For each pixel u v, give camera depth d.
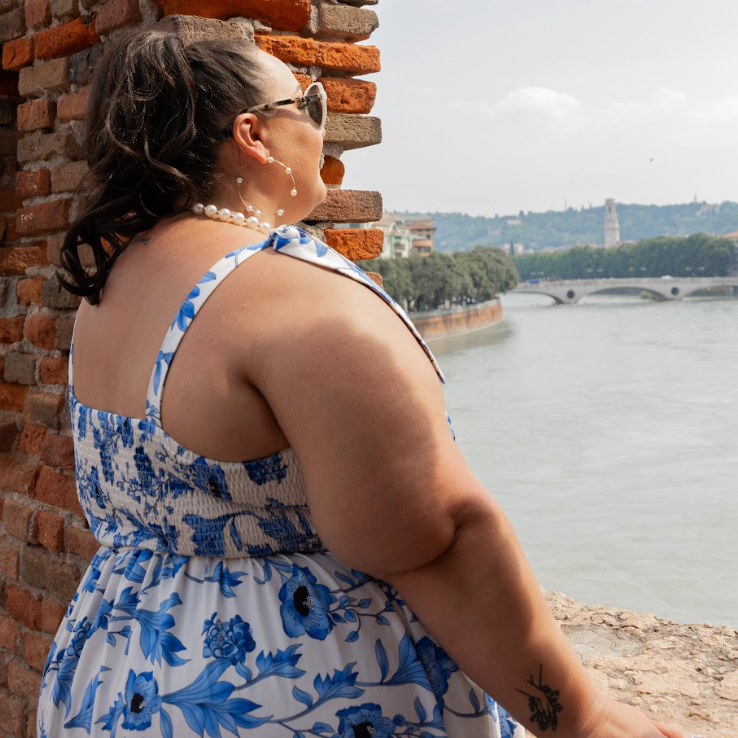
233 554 1.12
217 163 1.23
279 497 1.09
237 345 1.05
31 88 2.62
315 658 1.08
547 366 80.81
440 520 0.99
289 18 2.34
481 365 82.94
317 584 1.12
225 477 1.07
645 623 2.78
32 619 2.74
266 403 1.06
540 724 1.05
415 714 1.12
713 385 66.06
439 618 1.03
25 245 2.82
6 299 2.88
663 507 35.78
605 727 1.08
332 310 1.02
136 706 1.09
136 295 1.18
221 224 1.20
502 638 1.02
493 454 46.53
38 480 2.70
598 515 35.09
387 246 135.12
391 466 0.98
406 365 1.01
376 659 1.11
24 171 2.71
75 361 1.31
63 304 2.56
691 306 151.88
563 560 30.44
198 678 1.07
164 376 1.09
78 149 2.49
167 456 1.11
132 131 1.20
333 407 0.98
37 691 2.75
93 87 1.30
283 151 1.26
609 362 82.19
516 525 34.59
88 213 1.23
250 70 1.24
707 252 190.50
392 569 1.02
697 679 2.40
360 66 2.52
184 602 1.13
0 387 2.89
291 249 1.08
